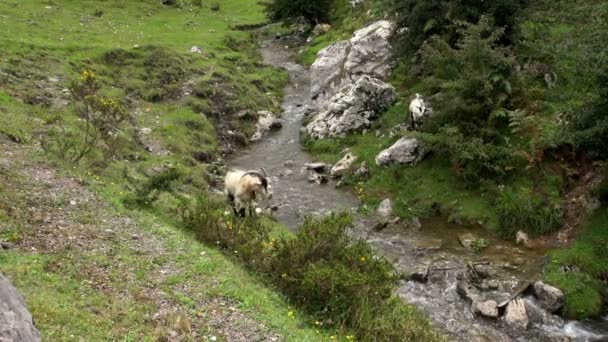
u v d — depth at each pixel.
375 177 20.88
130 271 10.36
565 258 14.99
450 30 22.81
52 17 35.31
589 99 15.97
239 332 9.11
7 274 8.86
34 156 15.26
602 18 17.00
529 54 22.03
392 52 25.95
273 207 19.22
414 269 14.97
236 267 11.87
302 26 48.25
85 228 11.74
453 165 19.36
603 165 17.30
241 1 57.56
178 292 9.95
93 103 16.36
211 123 26.53
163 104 26.53
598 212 16.38
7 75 22.31
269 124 28.38
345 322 10.84
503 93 19.73
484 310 13.32
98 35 33.25
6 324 5.69
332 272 10.88
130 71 28.42
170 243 11.98
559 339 12.50
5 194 12.18
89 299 8.91
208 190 19.55
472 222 17.69
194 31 41.69
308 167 22.84
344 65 28.48
